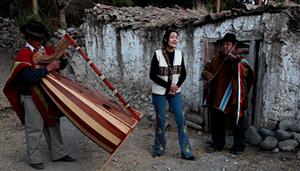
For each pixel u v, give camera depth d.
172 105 4.48
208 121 5.65
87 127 3.90
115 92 3.96
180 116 4.45
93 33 8.37
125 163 4.42
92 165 4.34
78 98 3.95
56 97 3.94
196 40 6.05
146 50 7.08
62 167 4.27
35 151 4.14
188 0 12.46
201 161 4.48
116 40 7.73
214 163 4.41
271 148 4.78
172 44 4.30
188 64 6.26
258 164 4.37
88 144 5.07
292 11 4.80
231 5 12.47
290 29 4.83
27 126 4.10
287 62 4.89
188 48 6.23
